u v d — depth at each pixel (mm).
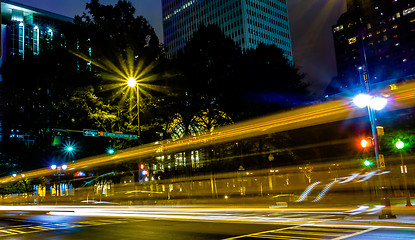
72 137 37062
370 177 34562
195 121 38469
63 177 47719
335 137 37156
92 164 37656
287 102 36750
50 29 96125
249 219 18453
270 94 35750
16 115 40281
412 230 12523
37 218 25688
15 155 47312
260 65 35969
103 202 39969
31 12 117688
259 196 37469
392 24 126125
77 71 31969
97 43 31875
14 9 115875
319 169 57281
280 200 33812
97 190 46844
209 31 37125
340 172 56250
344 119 37594
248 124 36500
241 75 35844
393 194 43500
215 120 38000
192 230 14641
